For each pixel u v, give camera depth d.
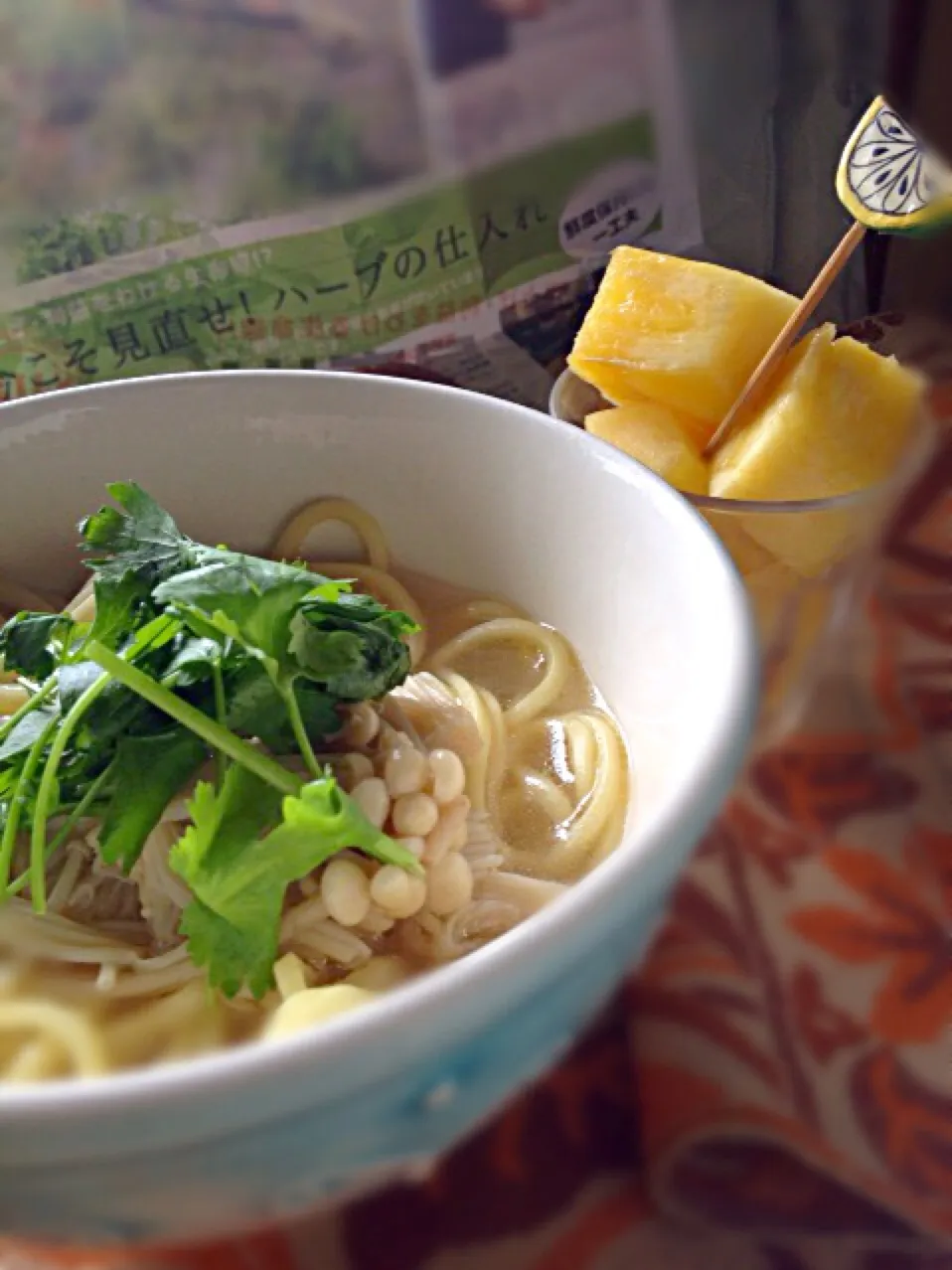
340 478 0.23
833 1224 0.15
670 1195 0.16
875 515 0.23
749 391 0.24
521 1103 0.17
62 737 0.17
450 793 0.18
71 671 0.18
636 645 0.19
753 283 0.24
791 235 0.34
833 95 0.33
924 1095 0.17
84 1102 0.11
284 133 0.31
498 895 0.19
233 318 0.32
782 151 0.34
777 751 0.21
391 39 0.31
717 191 0.35
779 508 0.23
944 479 0.24
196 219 0.31
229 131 0.30
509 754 0.21
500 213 0.33
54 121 0.29
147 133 0.30
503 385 0.32
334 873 0.17
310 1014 0.15
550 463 0.21
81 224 0.30
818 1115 0.16
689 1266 0.15
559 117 0.33
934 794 0.20
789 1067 0.17
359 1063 0.11
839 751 0.21
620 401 0.25
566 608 0.22
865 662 0.22
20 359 0.30
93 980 0.18
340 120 0.31
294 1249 0.16
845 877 0.19
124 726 0.18
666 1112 0.17
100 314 0.31
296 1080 0.11
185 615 0.17
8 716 0.21
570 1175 0.16
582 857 0.19
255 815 0.17
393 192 0.32
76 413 0.22
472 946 0.18
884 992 0.18
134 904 0.19
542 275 0.34
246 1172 0.12
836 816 0.20
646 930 0.14
